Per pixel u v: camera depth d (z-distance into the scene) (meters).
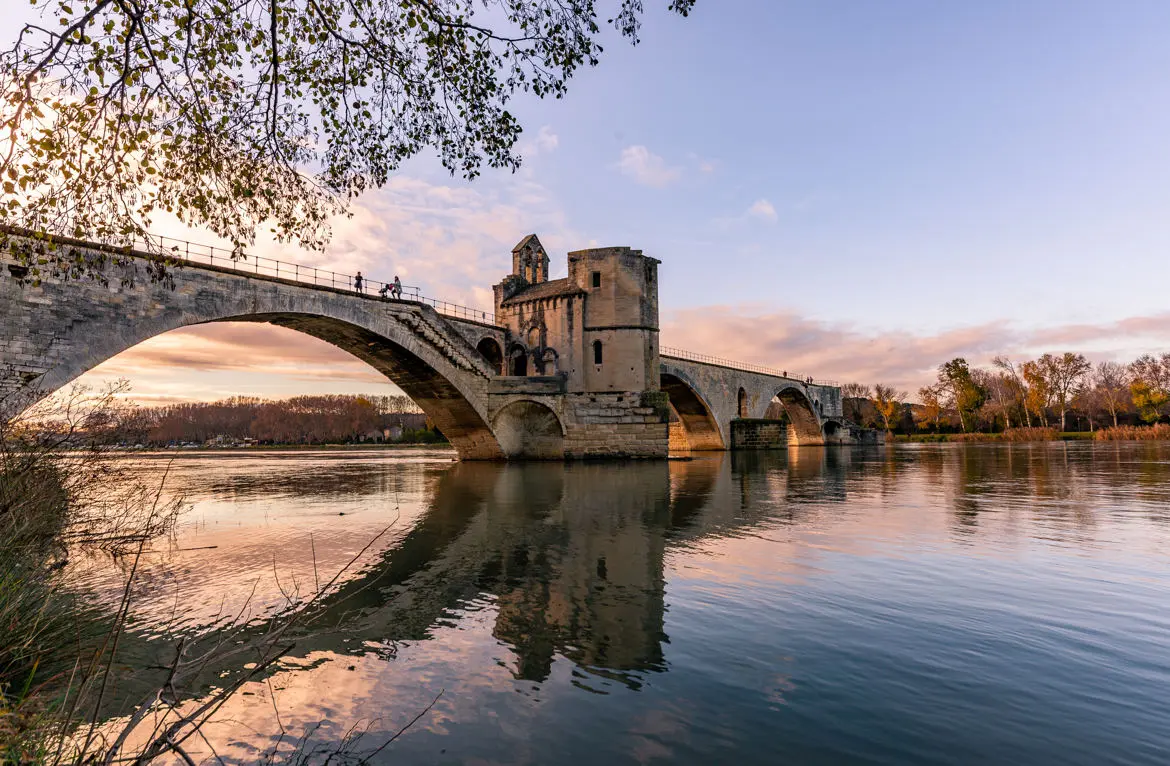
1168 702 5.59
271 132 7.91
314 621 8.26
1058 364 101.31
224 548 13.02
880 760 4.70
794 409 87.88
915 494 21.69
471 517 17.08
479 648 7.27
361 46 8.02
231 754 4.90
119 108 6.45
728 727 5.26
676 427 69.12
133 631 7.80
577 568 11.05
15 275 18.34
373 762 4.77
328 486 27.19
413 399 39.97
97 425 11.07
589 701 5.83
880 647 7.02
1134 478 26.58
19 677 5.96
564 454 42.84
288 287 27.09
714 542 13.10
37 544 8.68
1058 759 4.68
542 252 55.31
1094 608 8.27
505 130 9.23
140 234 7.19
